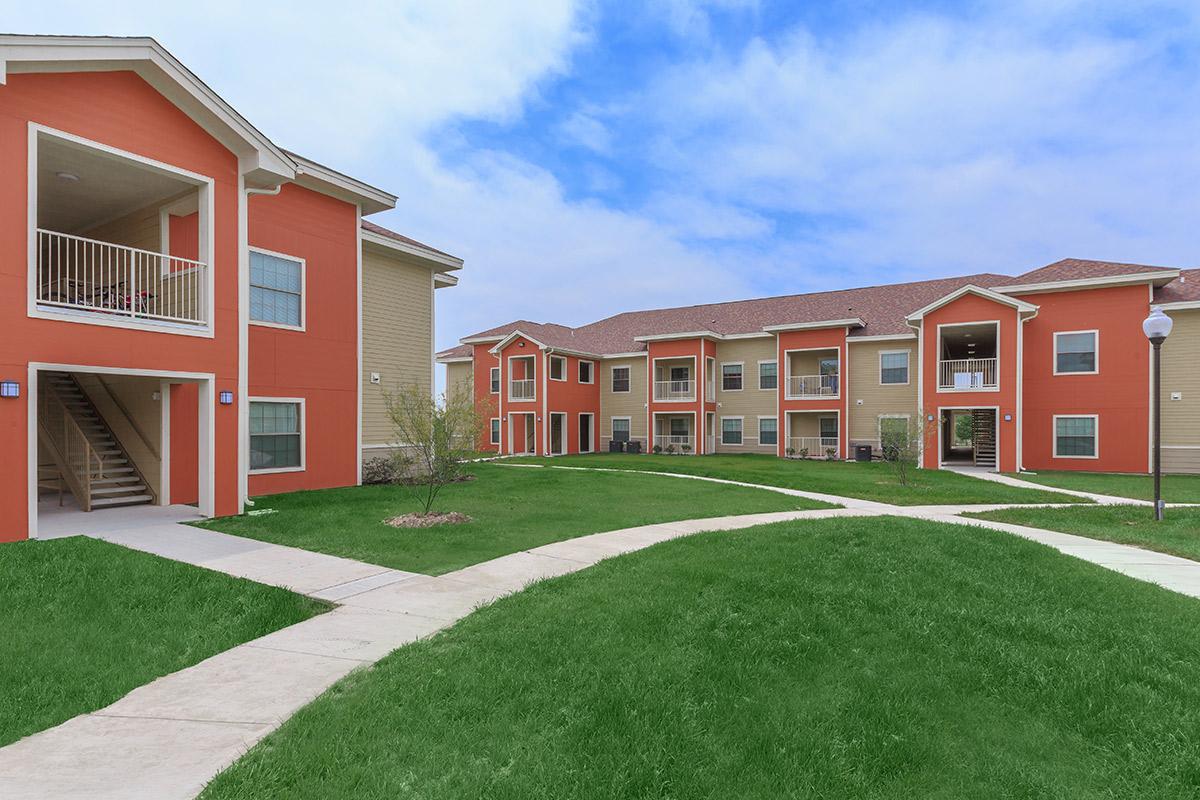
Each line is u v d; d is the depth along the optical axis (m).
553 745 3.42
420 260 17.62
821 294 34.72
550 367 32.31
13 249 7.93
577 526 10.05
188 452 11.51
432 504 11.90
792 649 4.76
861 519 10.12
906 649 4.81
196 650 5.00
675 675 4.28
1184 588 6.79
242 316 10.77
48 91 8.39
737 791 3.06
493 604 5.86
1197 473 21.22
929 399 23.78
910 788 3.13
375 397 16.42
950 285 30.16
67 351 8.41
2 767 3.29
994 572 6.86
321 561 7.50
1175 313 21.73
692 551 7.93
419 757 3.31
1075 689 4.16
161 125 9.69
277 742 3.48
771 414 31.33
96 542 7.74
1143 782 3.20
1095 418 22.64
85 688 4.31
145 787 3.09
